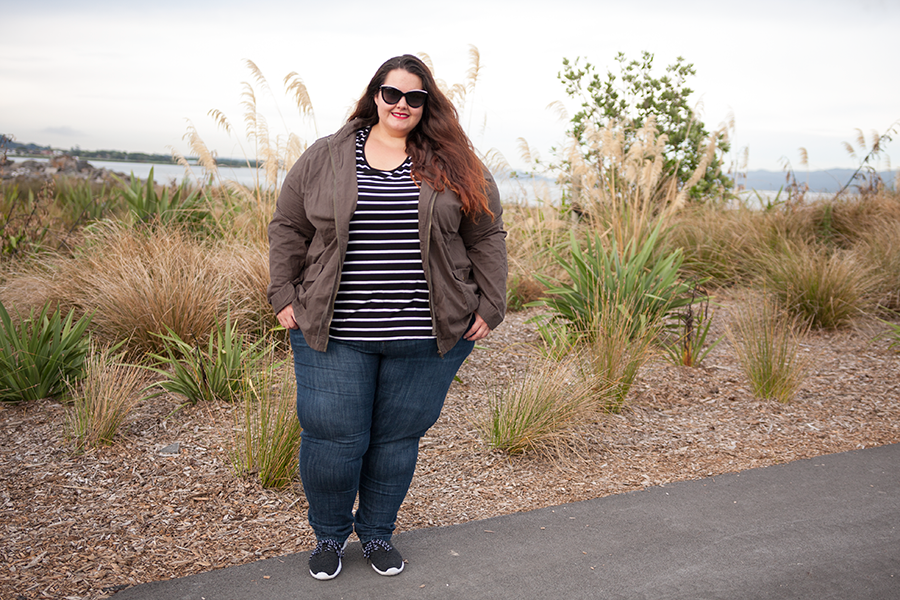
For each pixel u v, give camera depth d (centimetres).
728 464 348
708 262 740
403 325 215
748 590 233
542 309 646
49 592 228
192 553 256
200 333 461
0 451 337
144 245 543
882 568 246
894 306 645
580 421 380
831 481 324
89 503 292
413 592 231
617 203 763
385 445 236
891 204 855
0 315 400
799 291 612
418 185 212
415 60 218
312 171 214
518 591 233
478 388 452
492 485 324
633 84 1025
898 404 434
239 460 328
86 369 402
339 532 239
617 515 289
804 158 894
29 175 946
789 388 442
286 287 221
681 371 493
